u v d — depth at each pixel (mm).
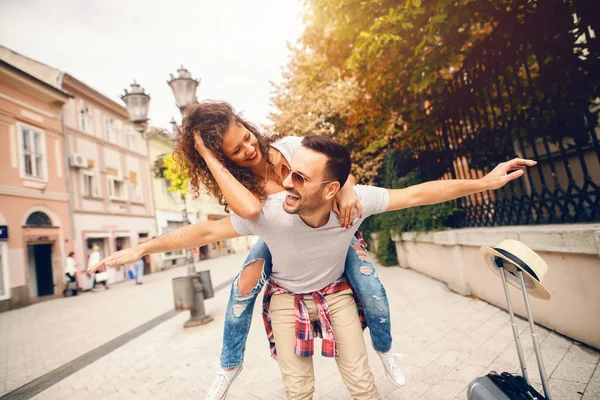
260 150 1777
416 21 4695
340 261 1729
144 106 6543
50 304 12414
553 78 3354
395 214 7621
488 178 1530
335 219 1515
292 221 1478
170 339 4996
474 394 1484
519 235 3305
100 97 19250
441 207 5520
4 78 13570
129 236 20969
